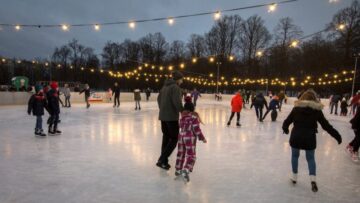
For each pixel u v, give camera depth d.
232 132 8.64
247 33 43.84
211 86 44.75
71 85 35.84
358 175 4.46
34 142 6.44
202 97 36.94
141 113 14.07
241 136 7.93
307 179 4.18
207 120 11.91
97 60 55.25
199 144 6.62
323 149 6.41
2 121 9.97
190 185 3.81
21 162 4.77
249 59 43.78
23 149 5.73
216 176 4.22
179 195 3.46
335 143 7.16
